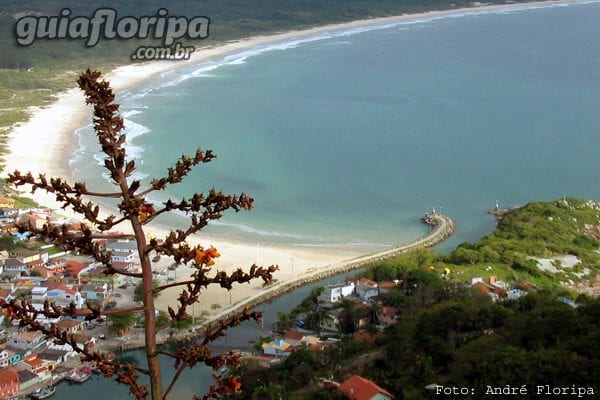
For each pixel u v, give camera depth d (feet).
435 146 620.08
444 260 362.33
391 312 295.69
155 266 365.81
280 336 295.48
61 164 565.94
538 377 192.13
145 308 49.57
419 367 223.71
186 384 253.03
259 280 361.71
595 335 210.79
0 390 249.75
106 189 505.66
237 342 293.84
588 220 433.89
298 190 515.50
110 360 51.72
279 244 422.82
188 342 291.38
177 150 598.75
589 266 369.91
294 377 240.73
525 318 240.32
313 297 332.19
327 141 633.61
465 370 210.38
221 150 602.03
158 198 487.61
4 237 380.58
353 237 437.58
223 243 419.95
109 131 49.85
